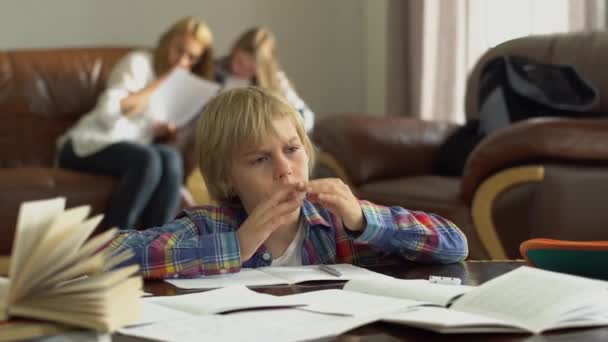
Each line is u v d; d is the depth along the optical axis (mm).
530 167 2570
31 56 3992
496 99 3102
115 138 3539
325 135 3377
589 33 3180
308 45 4910
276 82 3762
